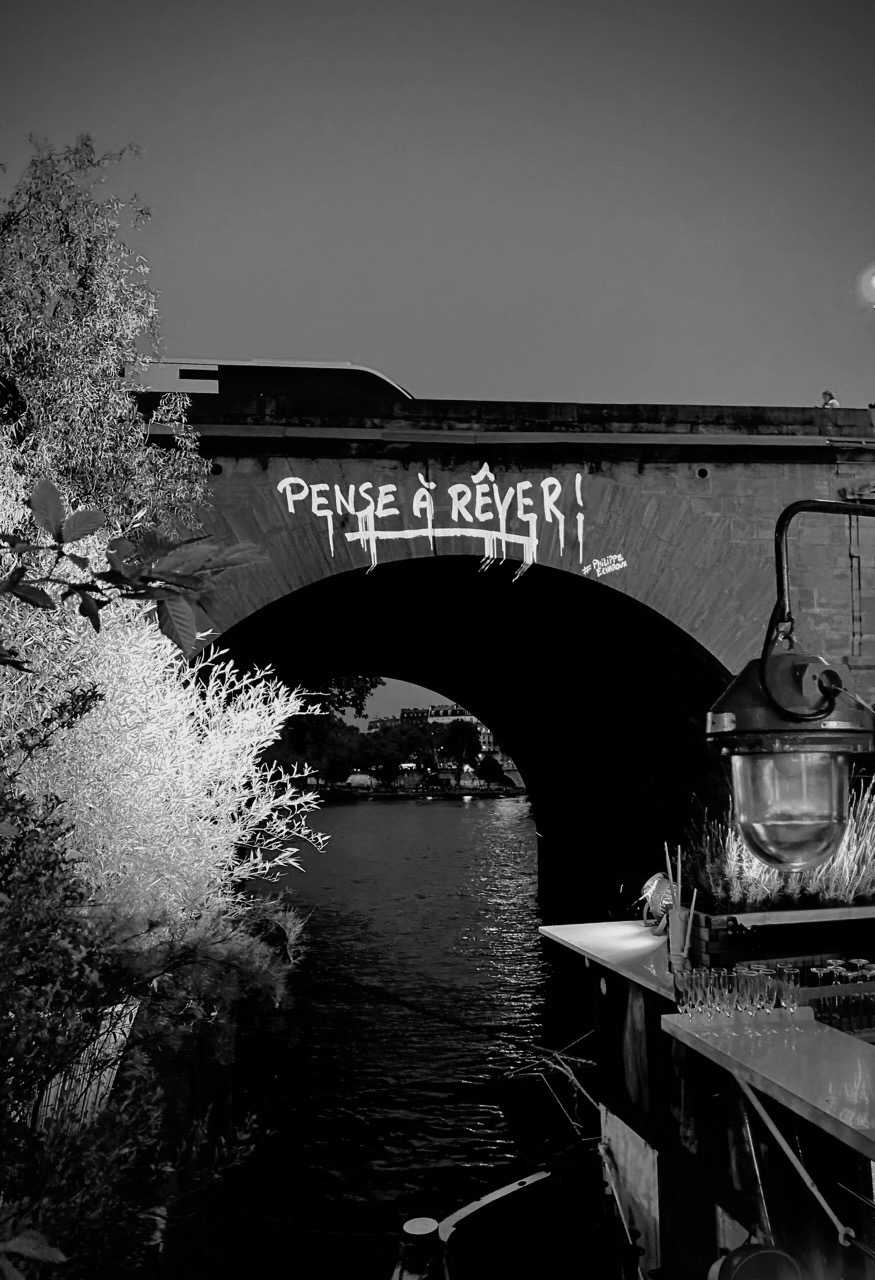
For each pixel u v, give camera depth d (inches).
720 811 501.0
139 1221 81.3
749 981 145.1
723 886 185.0
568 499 420.8
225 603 385.4
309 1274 207.2
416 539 405.1
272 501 393.4
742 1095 150.5
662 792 585.3
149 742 154.5
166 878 143.9
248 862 176.2
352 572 403.5
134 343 274.5
